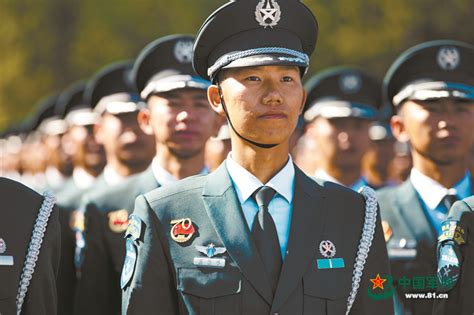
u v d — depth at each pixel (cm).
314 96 1032
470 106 775
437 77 782
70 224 925
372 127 1166
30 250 593
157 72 805
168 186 609
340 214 591
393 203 793
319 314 568
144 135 967
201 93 788
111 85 990
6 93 2473
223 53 587
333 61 1953
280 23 586
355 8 1933
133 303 585
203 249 577
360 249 585
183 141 785
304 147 1180
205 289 570
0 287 581
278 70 572
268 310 564
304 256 573
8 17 2455
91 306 793
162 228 590
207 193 593
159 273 585
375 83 1033
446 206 777
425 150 780
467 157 819
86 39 2355
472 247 632
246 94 571
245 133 573
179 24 2266
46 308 597
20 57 2453
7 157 1973
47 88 2456
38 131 1744
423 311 757
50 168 1538
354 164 1007
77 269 852
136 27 2314
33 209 605
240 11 584
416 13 1936
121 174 974
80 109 1276
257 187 587
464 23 1956
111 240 794
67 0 2441
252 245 573
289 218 585
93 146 1204
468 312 629
